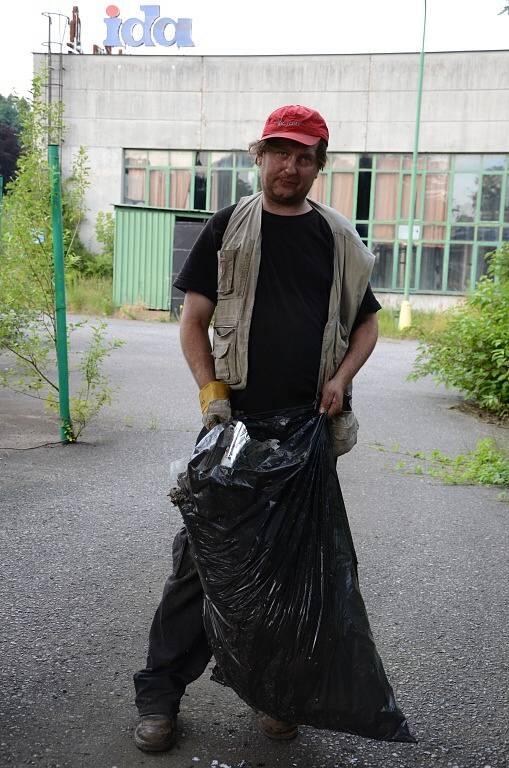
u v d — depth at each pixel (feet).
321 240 10.03
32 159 26.08
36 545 17.34
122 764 10.02
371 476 24.45
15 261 26.25
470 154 101.19
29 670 12.16
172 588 10.41
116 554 17.01
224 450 9.25
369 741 10.79
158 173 109.81
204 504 9.04
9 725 10.71
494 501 22.34
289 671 9.22
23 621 13.78
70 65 108.68
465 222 102.17
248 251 9.87
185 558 10.27
